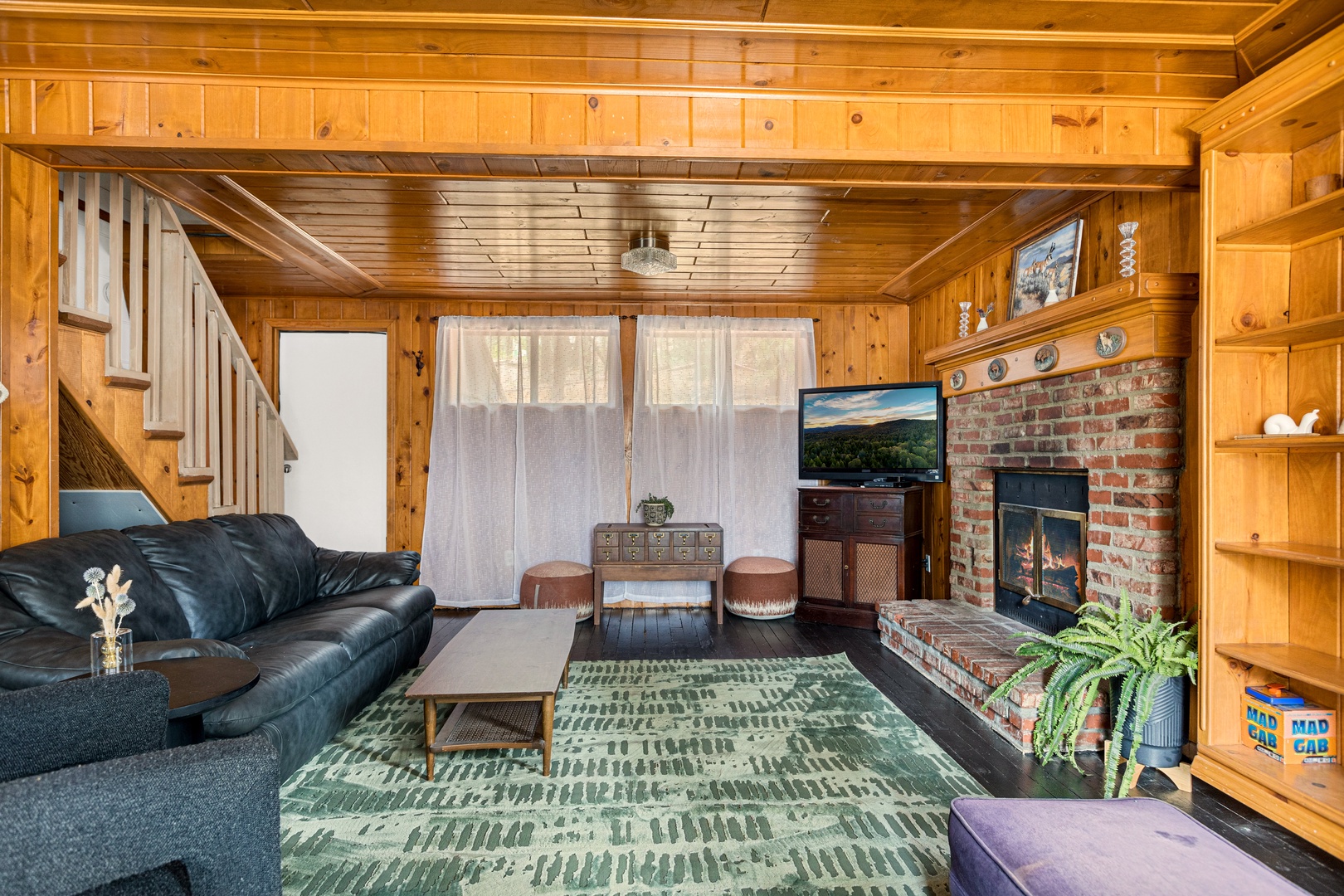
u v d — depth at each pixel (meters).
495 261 4.31
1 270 2.36
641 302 5.38
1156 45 2.09
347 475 5.27
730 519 5.32
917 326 5.25
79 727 1.20
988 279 4.15
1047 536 3.38
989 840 1.40
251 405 4.20
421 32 2.02
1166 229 2.77
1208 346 2.33
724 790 2.33
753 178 2.57
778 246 3.99
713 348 5.35
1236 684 2.35
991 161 2.41
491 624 3.20
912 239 3.84
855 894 1.77
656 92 2.34
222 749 1.08
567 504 5.28
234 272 4.50
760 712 3.04
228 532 3.30
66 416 2.80
